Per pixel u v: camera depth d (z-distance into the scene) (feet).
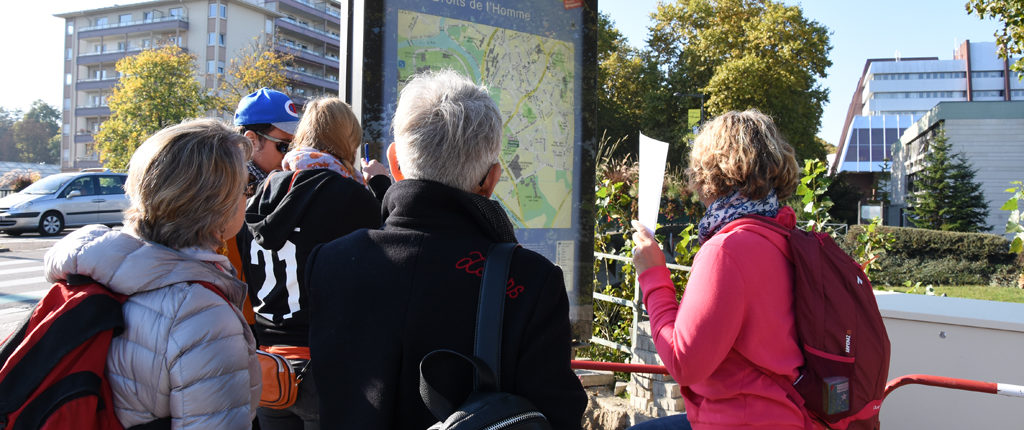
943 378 7.20
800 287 4.84
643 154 5.84
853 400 4.73
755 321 4.80
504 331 3.73
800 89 109.81
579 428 3.88
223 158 4.37
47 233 54.85
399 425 3.85
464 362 3.79
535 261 3.93
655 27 129.59
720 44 116.78
